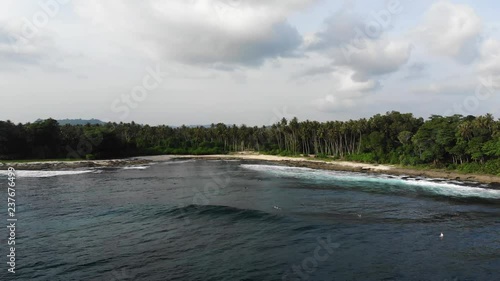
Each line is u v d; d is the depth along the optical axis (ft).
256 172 298.35
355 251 93.86
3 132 360.89
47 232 108.68
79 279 75.61
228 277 76.79
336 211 142.31
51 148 400.06
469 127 270.67
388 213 139.74
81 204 151.23
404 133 338.54
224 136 561.02
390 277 78.13
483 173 245.04
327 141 453.99
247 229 112.47
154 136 555.28
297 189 201.98
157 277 76.48
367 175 275.80
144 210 138.41
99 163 356.18
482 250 96.02
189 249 94.02
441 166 281.95
